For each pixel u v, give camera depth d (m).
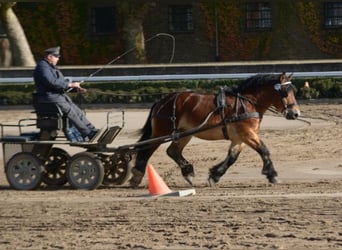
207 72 39.72
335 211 14.26
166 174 19.98
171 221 13.78
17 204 15.77
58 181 18.14
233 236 12.60
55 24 49.47
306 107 33.91
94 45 49.56
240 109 17.81
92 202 15.84
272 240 12.30
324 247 11.86
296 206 14.77
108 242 12.44
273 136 26.02
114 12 49.38
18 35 45.03
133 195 16.75
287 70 39.50
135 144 17.95
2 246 12.38
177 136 17.94
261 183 18.22
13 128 28.64
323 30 49.31
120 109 34.47
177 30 49.56
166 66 39.72
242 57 49.44
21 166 17.80
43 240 12.71
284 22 49.22
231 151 18.03
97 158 17.64
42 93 17.58
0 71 40.03
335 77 37.00
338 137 25.50
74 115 17.67
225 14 49.25
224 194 16.56
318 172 19.97
